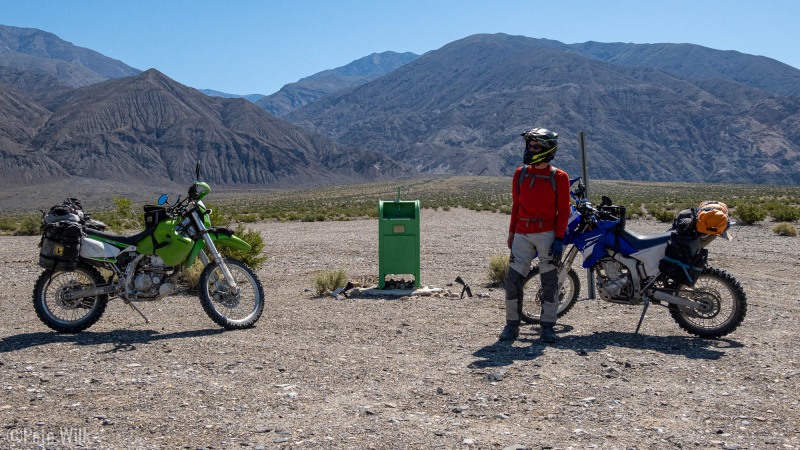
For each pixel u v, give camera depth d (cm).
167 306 1009
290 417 512
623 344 745
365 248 2020
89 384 593
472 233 2659
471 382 598
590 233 796
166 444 463
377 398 556
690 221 760
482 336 786
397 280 1222
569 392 571
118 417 512
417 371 632
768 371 632
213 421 504
